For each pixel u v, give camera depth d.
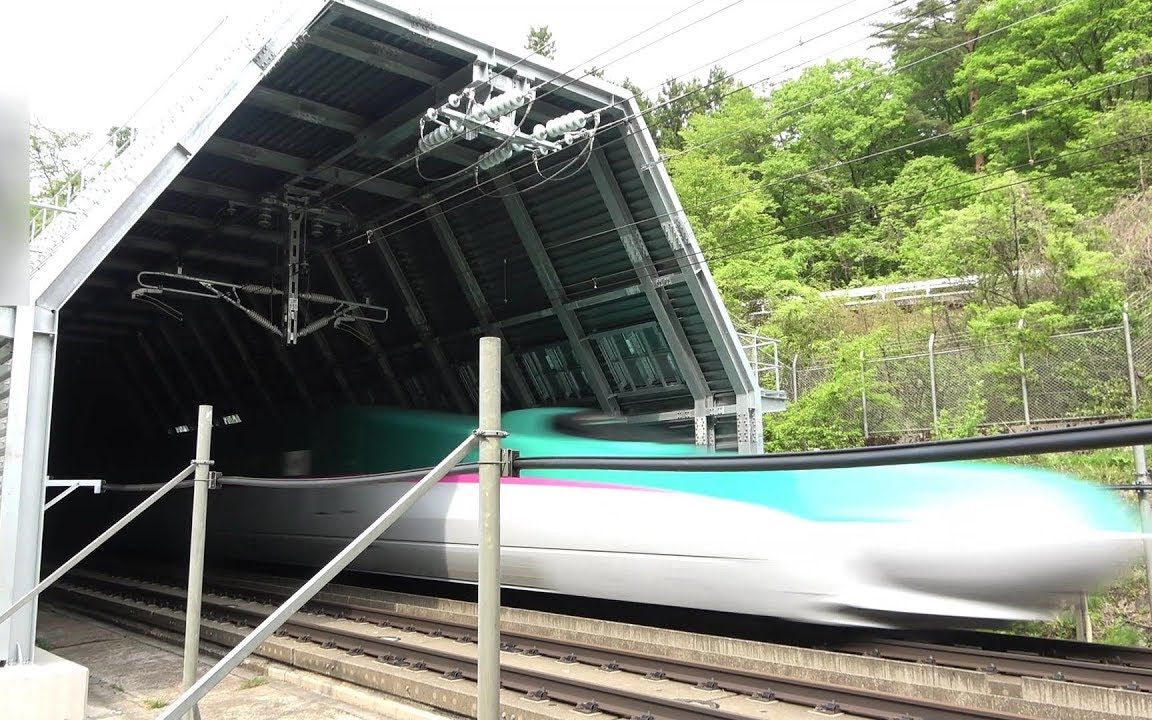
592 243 13.91
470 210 14.78
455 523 12.27
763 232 30.88
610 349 15.13
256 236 16.95
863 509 8.27
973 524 7.77
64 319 21.36
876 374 21.25
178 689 8.41
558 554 10.38
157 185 9.28
